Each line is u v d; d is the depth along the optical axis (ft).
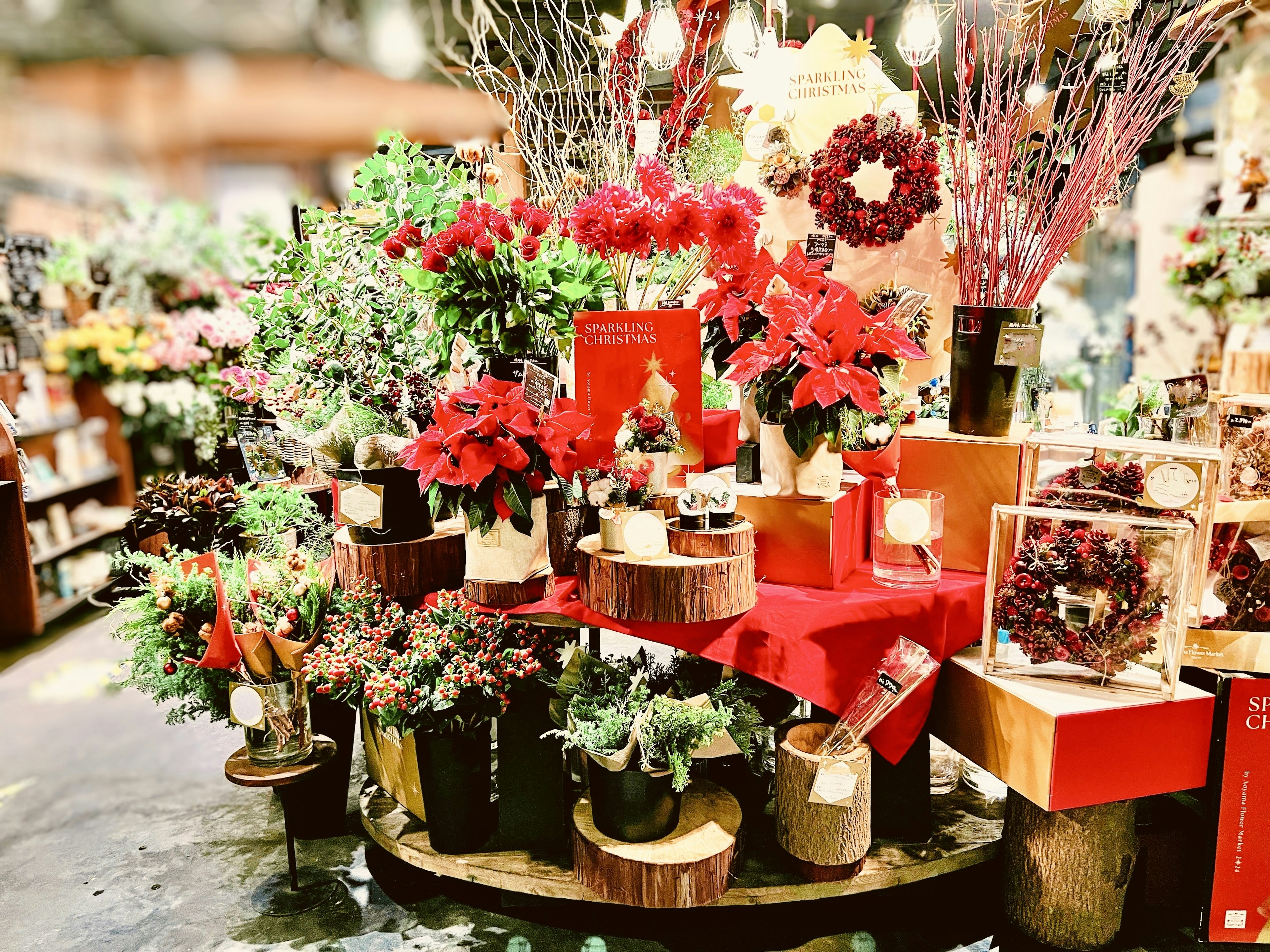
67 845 9.34
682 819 7.38
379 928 7.82
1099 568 6.66
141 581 9.53
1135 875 7.81
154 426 18.48
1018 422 9.11
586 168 8.85
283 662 7.75
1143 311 16.57
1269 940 7.24
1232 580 7.53
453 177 7.89
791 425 6.96
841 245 8.82
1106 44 7.39
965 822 8.11
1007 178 7.50
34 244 15.46
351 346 7.91
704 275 8.34
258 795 10.34
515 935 7.68
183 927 7.93
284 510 9.60
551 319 7.33
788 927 7.70
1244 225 14.84
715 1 9.75
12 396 17.01
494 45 9.32
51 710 12.68
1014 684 6.97
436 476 6.56
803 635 6.86
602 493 7.00
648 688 7.48
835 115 8.68
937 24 7.40
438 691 7.11
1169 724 6.68
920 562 7.33
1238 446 7.71
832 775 6.92
